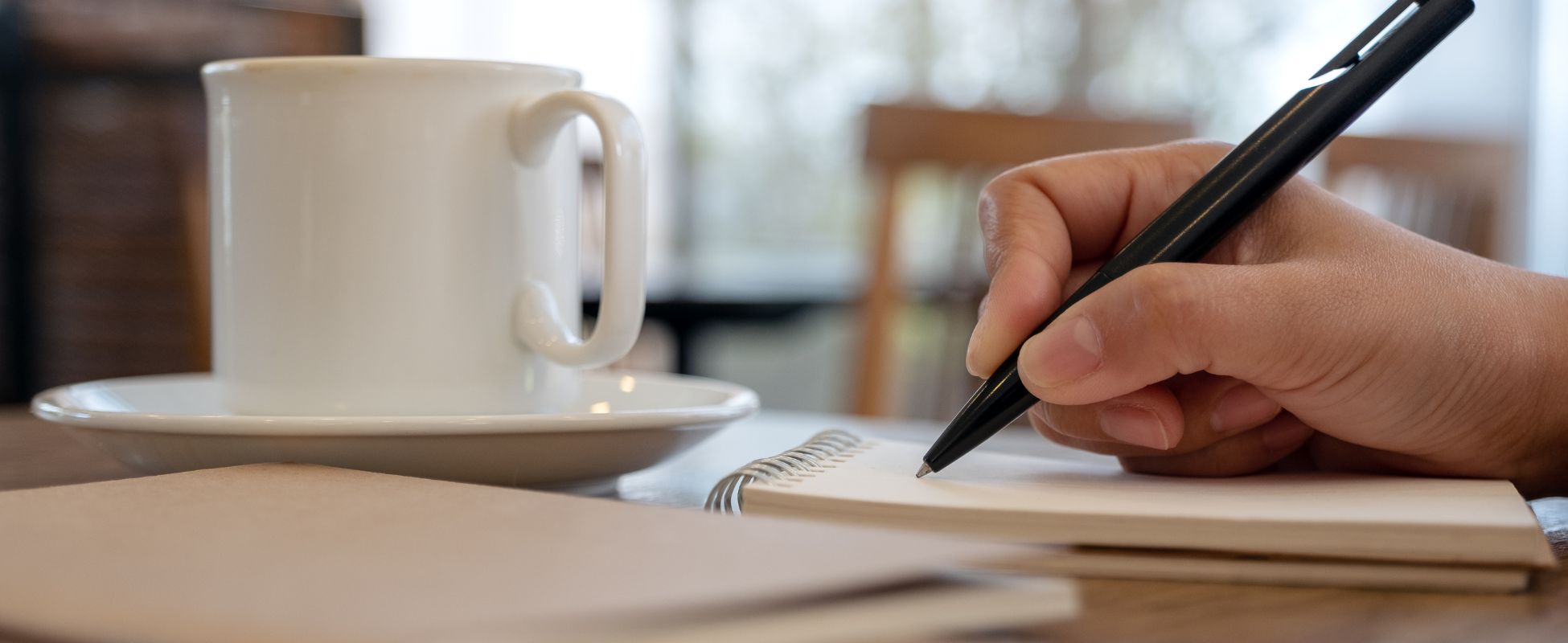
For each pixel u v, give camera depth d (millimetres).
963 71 4004
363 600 239
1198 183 447
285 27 2432
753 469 431
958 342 1759
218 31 2336
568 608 228
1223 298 407
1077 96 3781
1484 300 437
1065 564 361
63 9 2264
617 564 267
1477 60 2998
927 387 2305
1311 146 434
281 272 522
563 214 558
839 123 4262
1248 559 355
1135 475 457
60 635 233
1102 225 539
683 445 512
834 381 4027
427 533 310
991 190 528
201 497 372
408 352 519
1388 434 450
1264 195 439
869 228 1550
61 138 2268
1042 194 521
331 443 452
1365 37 438
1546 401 443
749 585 242
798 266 3082
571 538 300
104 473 592
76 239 2277
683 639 231
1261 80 3531
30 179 2250
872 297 1536
